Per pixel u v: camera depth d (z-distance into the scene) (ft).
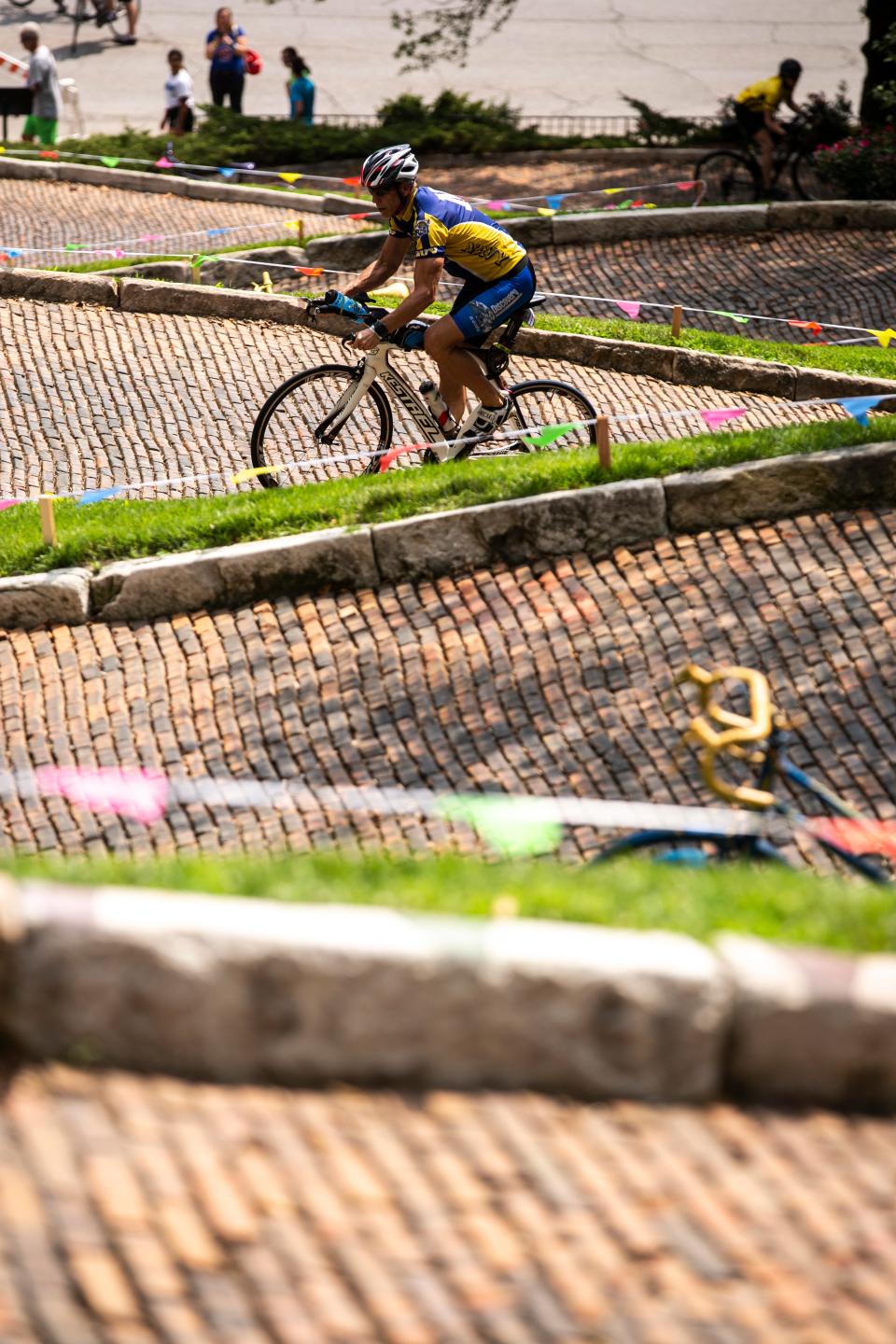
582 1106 27.58
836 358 100.01
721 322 116.98
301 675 57.82
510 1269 24.40
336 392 90.58
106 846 50.83
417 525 61.21
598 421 63.46
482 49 260.21
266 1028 27.04
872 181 139.23
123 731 55.98
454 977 26.86
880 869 47.91
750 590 59.26
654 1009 27.14
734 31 274.98
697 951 27.61
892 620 57.31
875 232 131.75
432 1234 24.88
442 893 29.45
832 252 128.67
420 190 66.80
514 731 54.65
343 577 61.46
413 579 61.62
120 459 86.94
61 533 65.77
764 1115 27.84
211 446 88.43
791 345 101.81
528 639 58.29
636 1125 27.32
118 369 97.19
